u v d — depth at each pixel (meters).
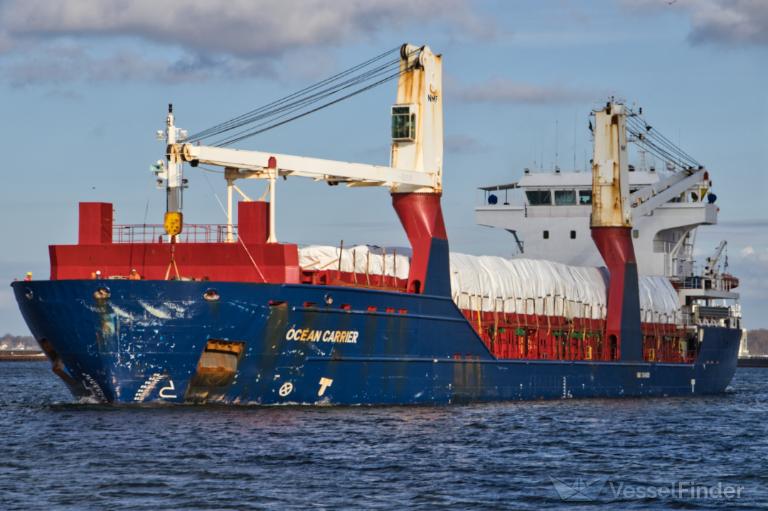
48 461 69.69
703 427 97.62
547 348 122.12
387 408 96.56
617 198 128.38
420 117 103.94
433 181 103.81
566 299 126.75
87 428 80.31
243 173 93.31
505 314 116.88
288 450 73.88
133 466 68.19
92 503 59.47
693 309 149.00
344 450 74.75
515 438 84.31
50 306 86.81
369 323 94.75
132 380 87.56
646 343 138.12
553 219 146.12
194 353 86.56
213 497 60.97
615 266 129.25
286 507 59.19
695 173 145.50
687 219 144.62
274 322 87.94
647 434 90.44
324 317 90.69
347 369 94.06
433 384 102.06
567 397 120.75
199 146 89.81
